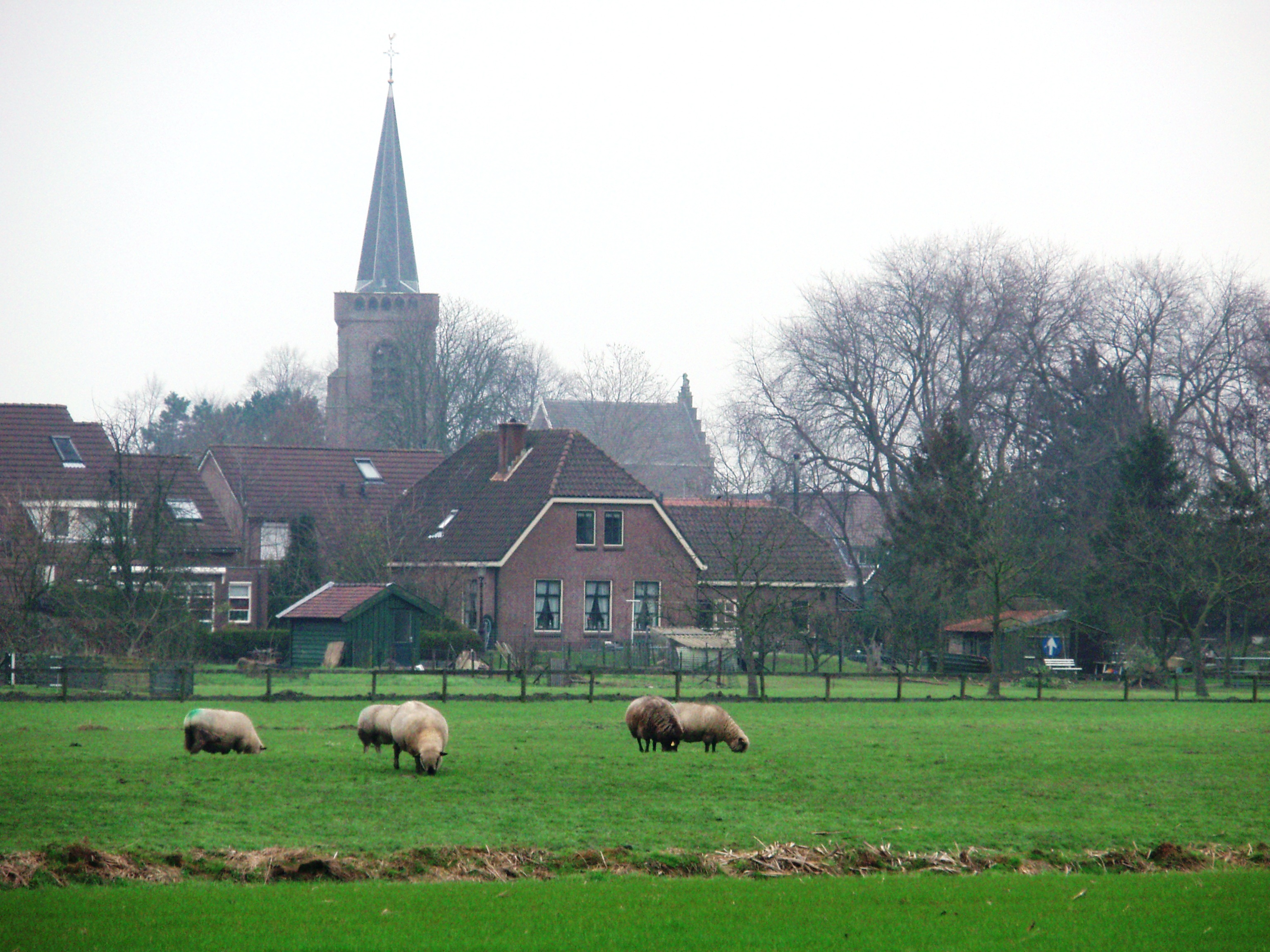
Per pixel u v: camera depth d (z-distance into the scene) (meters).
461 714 46.22
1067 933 17.03
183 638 69.31
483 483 91.25
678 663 73.88
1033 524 96.75
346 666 70.56
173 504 89.06
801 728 43.25
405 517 89.19
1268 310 95.12
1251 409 94.19
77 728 39.12
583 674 65.25
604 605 86.62
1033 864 21.91
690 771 31.23
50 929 16.52
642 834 23.25
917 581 83.38
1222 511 78.94
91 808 24.69
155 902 18.02
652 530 87.56
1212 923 17.58
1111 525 82.19
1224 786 30.23
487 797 26.81
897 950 16.22
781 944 16.42
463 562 85.81
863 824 24.67
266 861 20.58
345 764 31.41
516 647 81.69
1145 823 25.34
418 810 25.09
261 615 89.69
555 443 90.31
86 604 65.88
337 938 16.34
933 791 28.89
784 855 21.69
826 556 91.56
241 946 15.90
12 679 56.41
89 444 91.31
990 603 80.69
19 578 63.19
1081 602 84.56
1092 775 31.86
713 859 21.50
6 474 86.88
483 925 17.05
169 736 37.28
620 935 16.70
